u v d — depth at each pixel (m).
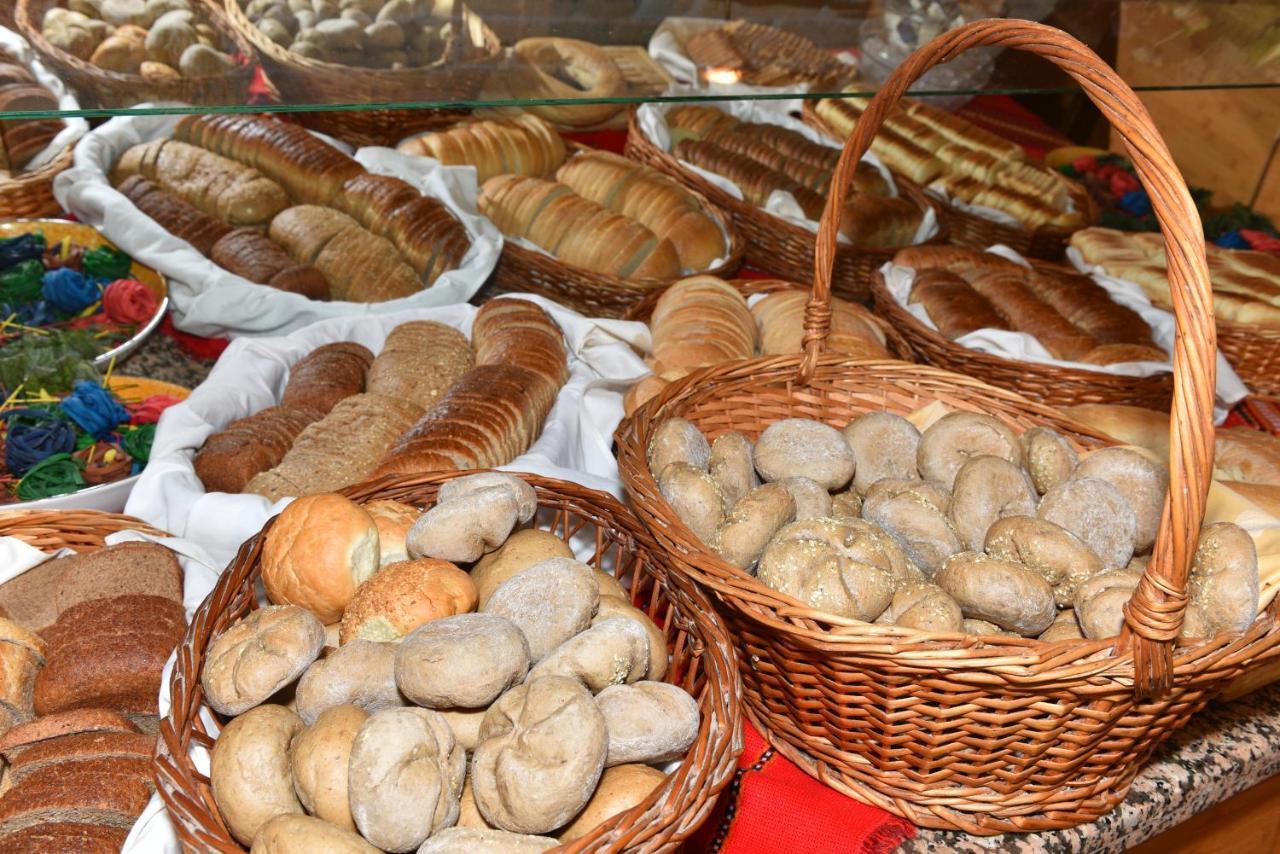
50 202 2.37
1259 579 1.18
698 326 1.99
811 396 1.64
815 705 1.13
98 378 1.88
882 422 1.48
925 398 1.64
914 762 1.11
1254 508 1.36
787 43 1.90
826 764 1.18
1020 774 1.09
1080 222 2.78
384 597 1.13
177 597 1.41
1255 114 2.94
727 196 2.60
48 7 1.51
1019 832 1.14
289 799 0.98
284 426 1.70
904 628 0.99
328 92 1.58
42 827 1.09
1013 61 2.07
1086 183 3.06
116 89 1.47
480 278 2.22
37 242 2.18
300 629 1.07
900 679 1.02
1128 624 0.94
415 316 2.05
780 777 1.20
